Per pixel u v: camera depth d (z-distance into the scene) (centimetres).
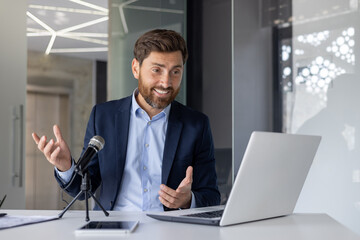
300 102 318
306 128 315
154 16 386
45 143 151
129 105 200
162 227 130
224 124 374
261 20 332
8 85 360
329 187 305
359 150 295
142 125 198
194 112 206
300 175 156
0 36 359
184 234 119
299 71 319
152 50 181
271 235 120
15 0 368
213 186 199
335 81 305
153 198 192
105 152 194
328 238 117
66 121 891
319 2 311
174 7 395
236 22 330
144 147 196
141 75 186
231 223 132
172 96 186
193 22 399
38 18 602
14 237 115
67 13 580
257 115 329
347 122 300
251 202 136
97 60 927
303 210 313
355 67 298
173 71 184
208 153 204
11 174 356
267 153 133
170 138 195
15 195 356
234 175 324
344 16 302
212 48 385
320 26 311
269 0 329
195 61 397
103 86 933
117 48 370
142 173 194
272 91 328
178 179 193
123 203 191
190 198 174
